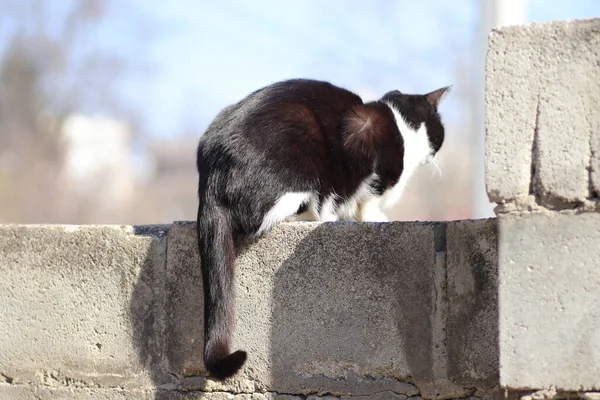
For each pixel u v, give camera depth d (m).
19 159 29.02
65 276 6.00
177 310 5.73
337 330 5.32
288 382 5.43
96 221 30.31
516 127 4.49
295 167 6.02
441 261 5.09
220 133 5.95
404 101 7.70
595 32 4.36
